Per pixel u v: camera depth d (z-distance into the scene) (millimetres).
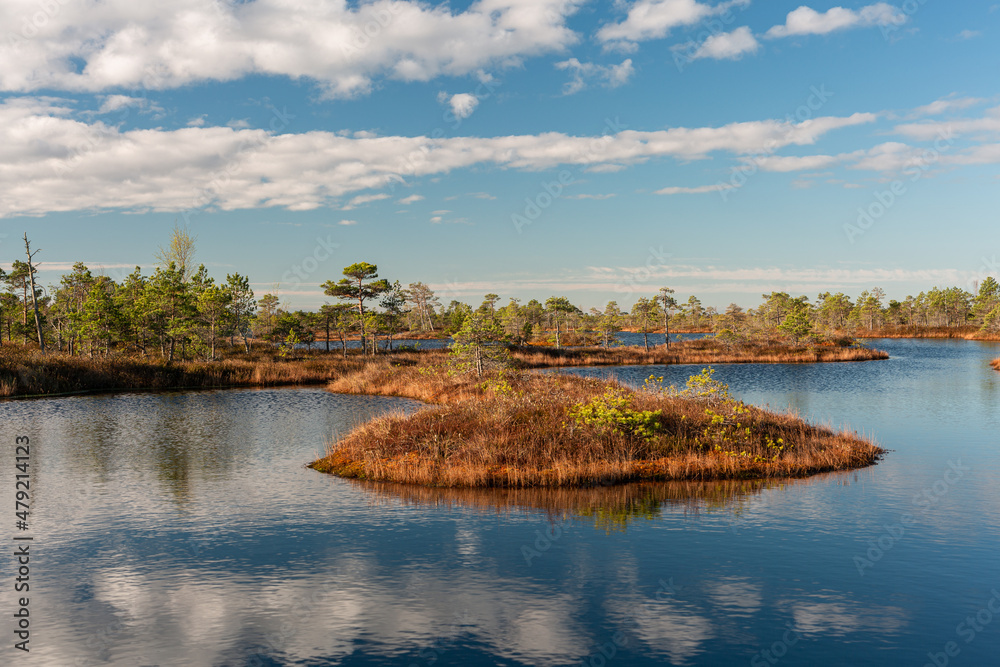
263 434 26953
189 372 50000
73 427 28938
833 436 22594
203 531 14094
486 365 40719
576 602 10414
